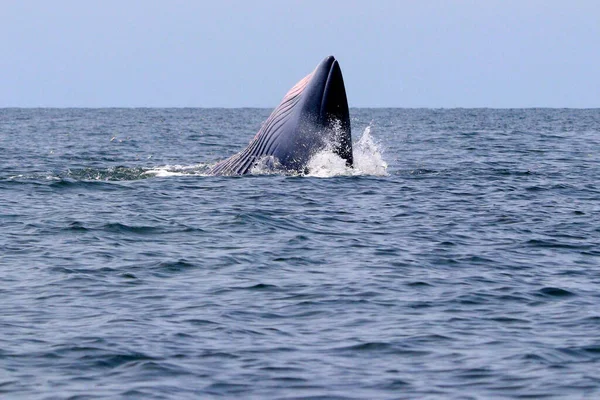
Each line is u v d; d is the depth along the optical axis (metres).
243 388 45.38
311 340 52.88
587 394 44.69
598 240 84.06
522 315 58.47
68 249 76.38
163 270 69.31
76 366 47.88
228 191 107.38
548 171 145.12
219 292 63.00
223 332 53.94
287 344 52.03
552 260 75.31
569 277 69.25
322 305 60.12
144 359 48.91
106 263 71.44
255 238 81.81
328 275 68.31
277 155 114.88
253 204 99.19
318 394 44.75
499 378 46.94
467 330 55.09
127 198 103.81
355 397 44.47
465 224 91.12
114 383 45.62
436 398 44.34
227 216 91.81
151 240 80.88
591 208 103.19
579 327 55.78
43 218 90.31
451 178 128.00
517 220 93.94
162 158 182.12
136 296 61.75
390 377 47.09
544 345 52.12
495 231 87.69
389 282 66.38
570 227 90.44
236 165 121.56
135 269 69.50
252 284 65.25
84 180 116.94
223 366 48.25
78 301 60.41
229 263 71.81
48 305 59.38
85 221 88.12
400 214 96.12
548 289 65.12
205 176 122.00
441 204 103.44
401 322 56.62
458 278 68.12
